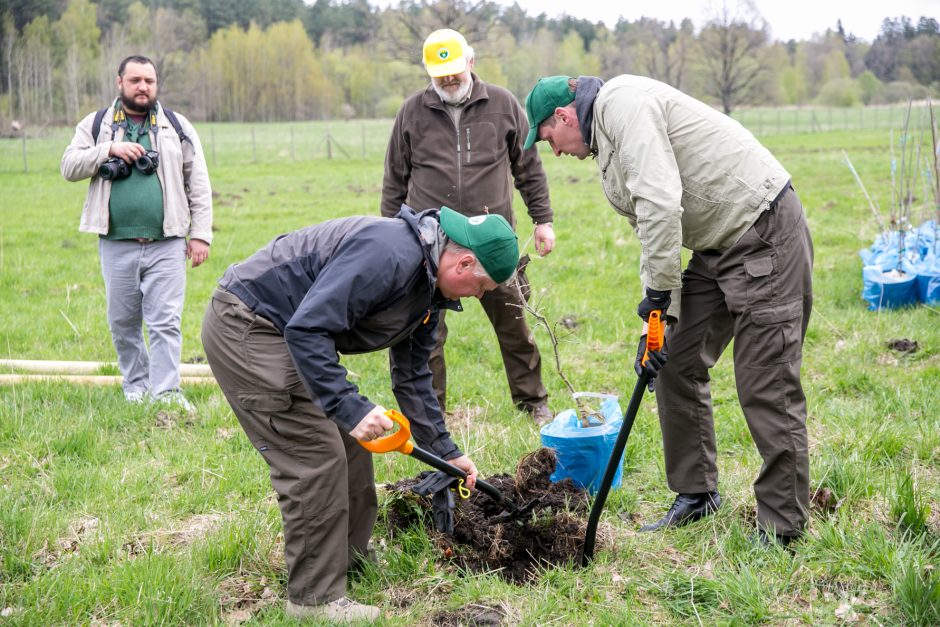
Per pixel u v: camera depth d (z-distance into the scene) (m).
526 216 13.83
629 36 69.56
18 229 13.75
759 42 49.56
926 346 6.00
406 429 2.89
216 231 13.36
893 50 64.69
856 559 3.30
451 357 6.49
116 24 62.31
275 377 2.92
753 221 3.27
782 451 3.35
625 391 5.49
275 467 3.04
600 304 7.86
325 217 15.01
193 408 5.39
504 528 3.54
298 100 78.56
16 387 5.73
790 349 3.32
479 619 3.12
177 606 3.14
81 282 9.88
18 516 3.75
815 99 76.25
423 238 2.84
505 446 4.62
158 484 4.28
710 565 3.41
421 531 3.61
